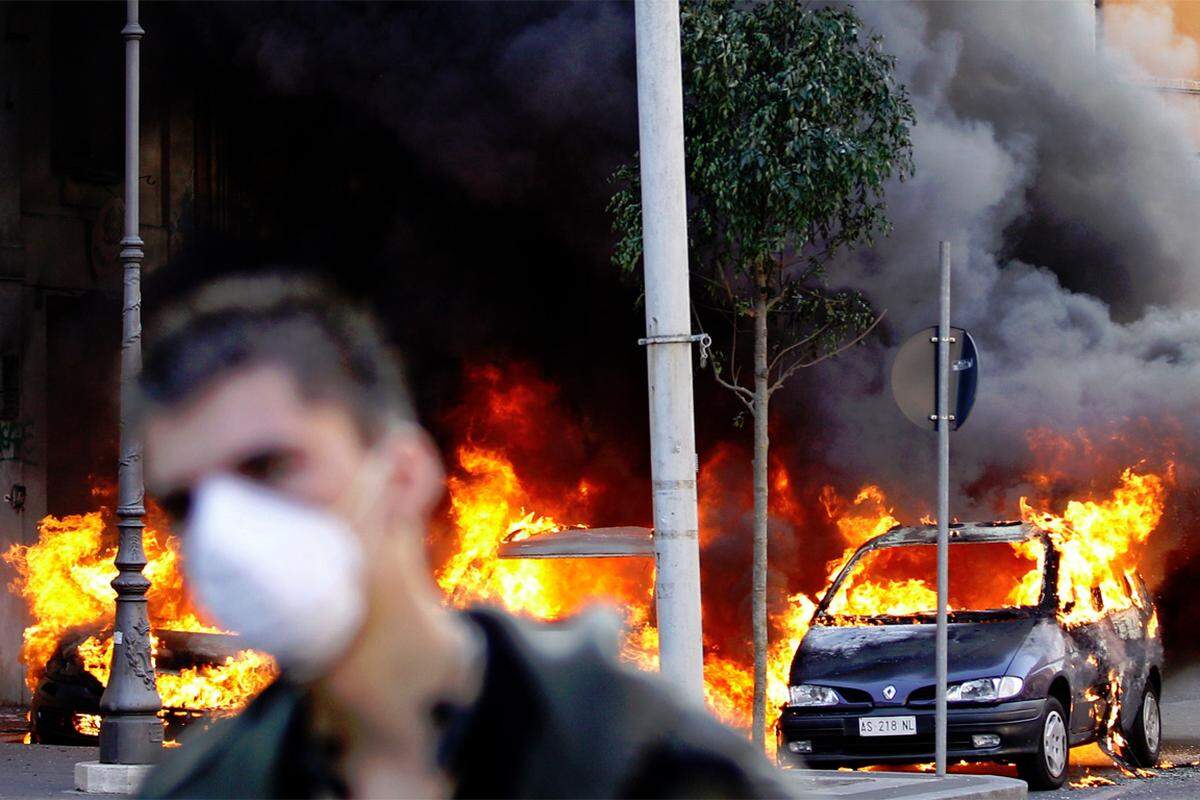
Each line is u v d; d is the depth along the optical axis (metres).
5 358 42.97
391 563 2.20
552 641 2.36
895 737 22.22
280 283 2.25
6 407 42.91
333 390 2.17
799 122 24.73
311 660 2.20
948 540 25.48
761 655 23.81
